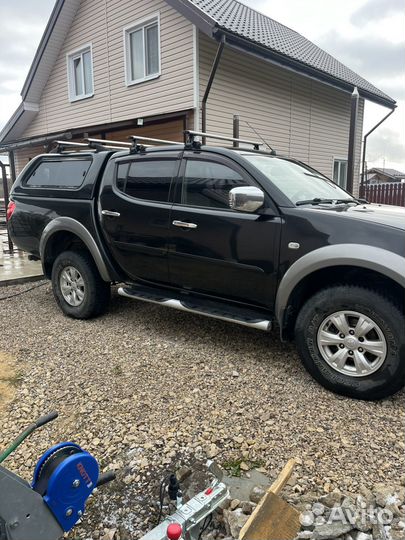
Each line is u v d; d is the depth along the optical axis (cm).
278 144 1123
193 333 414
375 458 229
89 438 257
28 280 650
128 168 413
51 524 152
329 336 293
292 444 243
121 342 396
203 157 365
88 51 1161
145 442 250
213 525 193
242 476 220
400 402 285
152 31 979
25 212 502
